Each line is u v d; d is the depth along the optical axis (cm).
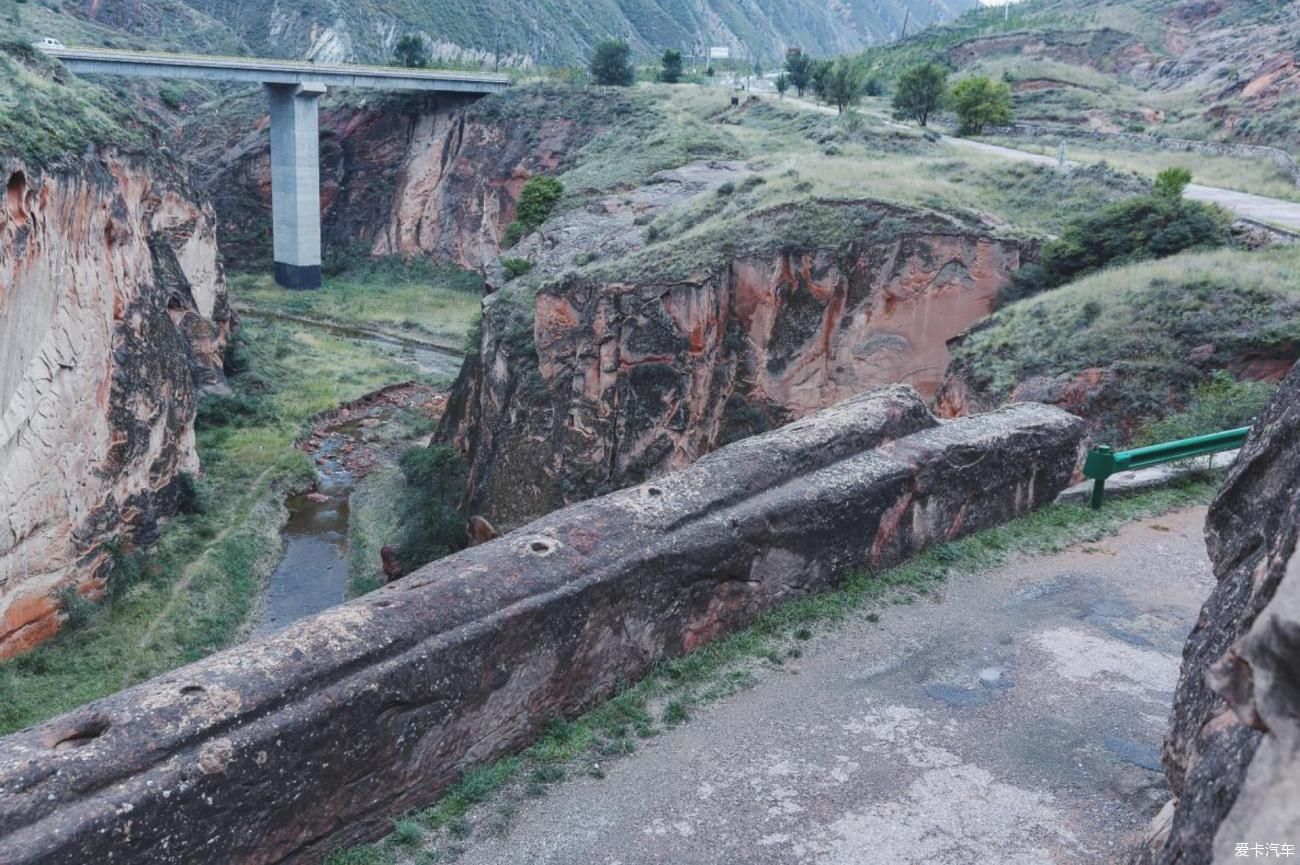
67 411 2797
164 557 3084
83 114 3612
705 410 3378
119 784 562
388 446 4525
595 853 641
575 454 3378
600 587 790
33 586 2561
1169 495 1237
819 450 1008
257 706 617
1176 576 1025
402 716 673
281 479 3909
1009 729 765
